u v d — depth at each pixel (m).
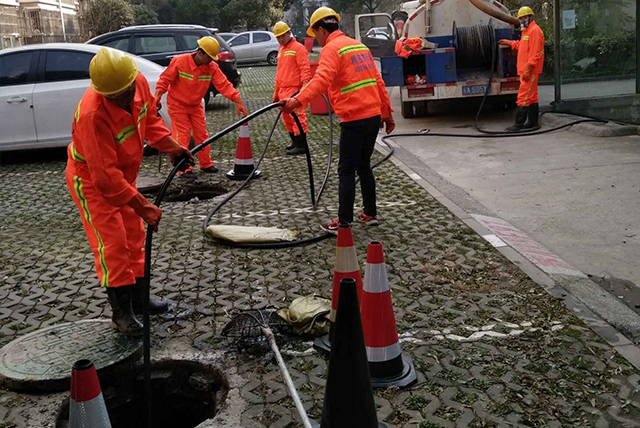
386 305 3.31
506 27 11.38
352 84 5.25
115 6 37.91
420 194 6.84
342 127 5.37
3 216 6.69
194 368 3.64
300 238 5.55
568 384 3.28
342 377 2.74
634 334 3.82
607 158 8.18
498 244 5.27
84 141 3.32
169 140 3.88
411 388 3.29
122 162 3.62
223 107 14.76
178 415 3.76
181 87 7.68
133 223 4.00
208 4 52.47
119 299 3.84
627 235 5.53
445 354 3.61
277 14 54.78
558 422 2.98
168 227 6.05
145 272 3.29
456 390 3.26
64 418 3.33
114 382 3.65
